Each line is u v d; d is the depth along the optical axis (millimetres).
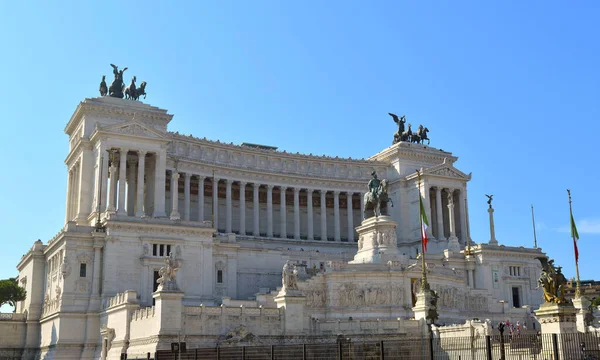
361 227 117375
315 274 105625
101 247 100750
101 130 121875
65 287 97562
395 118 174875
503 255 136125
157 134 126562
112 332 85188
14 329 109750
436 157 171000
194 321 71562
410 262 111312
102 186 120375
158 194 124625
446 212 165375
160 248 104188
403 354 60344
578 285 84062
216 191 145875
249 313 74938
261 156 157125
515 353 60156
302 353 56125
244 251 117250
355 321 79562
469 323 82312
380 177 169750
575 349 51469
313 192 166250
